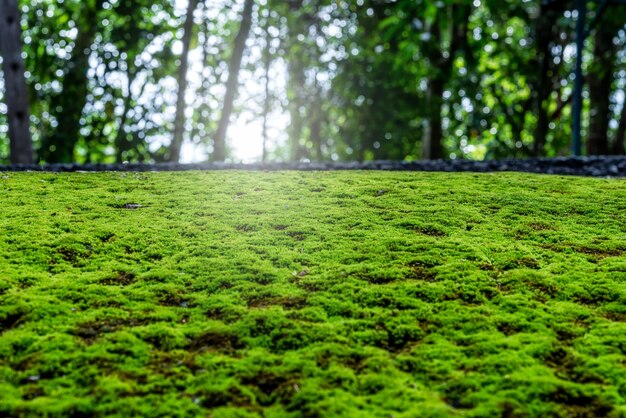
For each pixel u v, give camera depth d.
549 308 1.75
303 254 2.11
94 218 2.44
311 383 1.38
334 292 1.82
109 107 7.64
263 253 2.12
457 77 8.14
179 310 1.71
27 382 1.37
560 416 1.29
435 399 1.34
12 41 5.80
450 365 1.47
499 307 1.75
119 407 1.29
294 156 9.18
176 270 1.97
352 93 8.05
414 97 8.35
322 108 8.73
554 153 10.70
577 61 6.17
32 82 7.64
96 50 7.47
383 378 1.41
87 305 1.72
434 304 1.76
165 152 7.72
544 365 1.47
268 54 8.88
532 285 1.89
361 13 8.17
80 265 2.00
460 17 6.95
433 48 7.66
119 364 1.44
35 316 1.63
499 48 8.77
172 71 7.91
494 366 1.46
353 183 3.07
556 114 9.54
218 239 2.25
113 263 2.02
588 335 1.61
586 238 2.30
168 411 1.28
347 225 2.41
